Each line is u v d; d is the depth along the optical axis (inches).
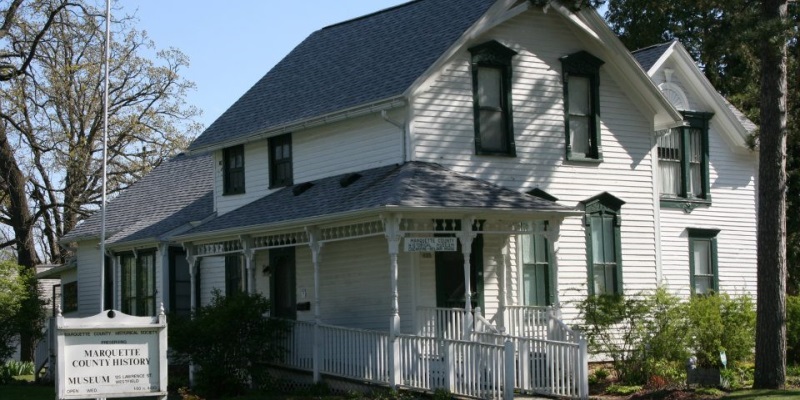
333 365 914.7
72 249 1621.6
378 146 975.6
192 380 1048.2
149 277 1288.1
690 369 847.1
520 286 976.9
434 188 874.1
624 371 888.3
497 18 972.6
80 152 1900.8
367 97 967.0
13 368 1366.9
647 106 1088.2
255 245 1011.3
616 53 1044.5
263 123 1115.3
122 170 1989.4
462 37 946.1
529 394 824.3
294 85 1160.8
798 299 1005.2
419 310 917.2
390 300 928.9
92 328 633.6
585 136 1048.8
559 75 1027.9
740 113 1288.1
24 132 1716.3
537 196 997.8
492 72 992.2
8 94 1748.3
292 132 1091.3
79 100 1931.6
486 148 977.5
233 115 1213.1
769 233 834.2
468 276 864.3
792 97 1056.8
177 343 954.1
